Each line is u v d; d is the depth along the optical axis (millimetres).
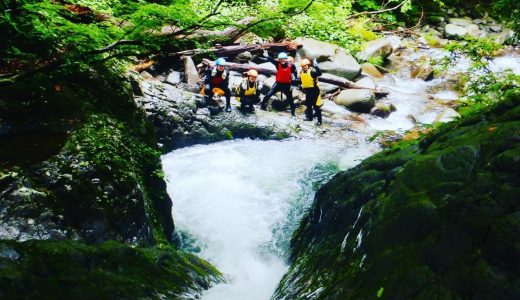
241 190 7359
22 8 5000
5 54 5801
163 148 8234
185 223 6750
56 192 4414
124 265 3877
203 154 8367
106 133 5387
